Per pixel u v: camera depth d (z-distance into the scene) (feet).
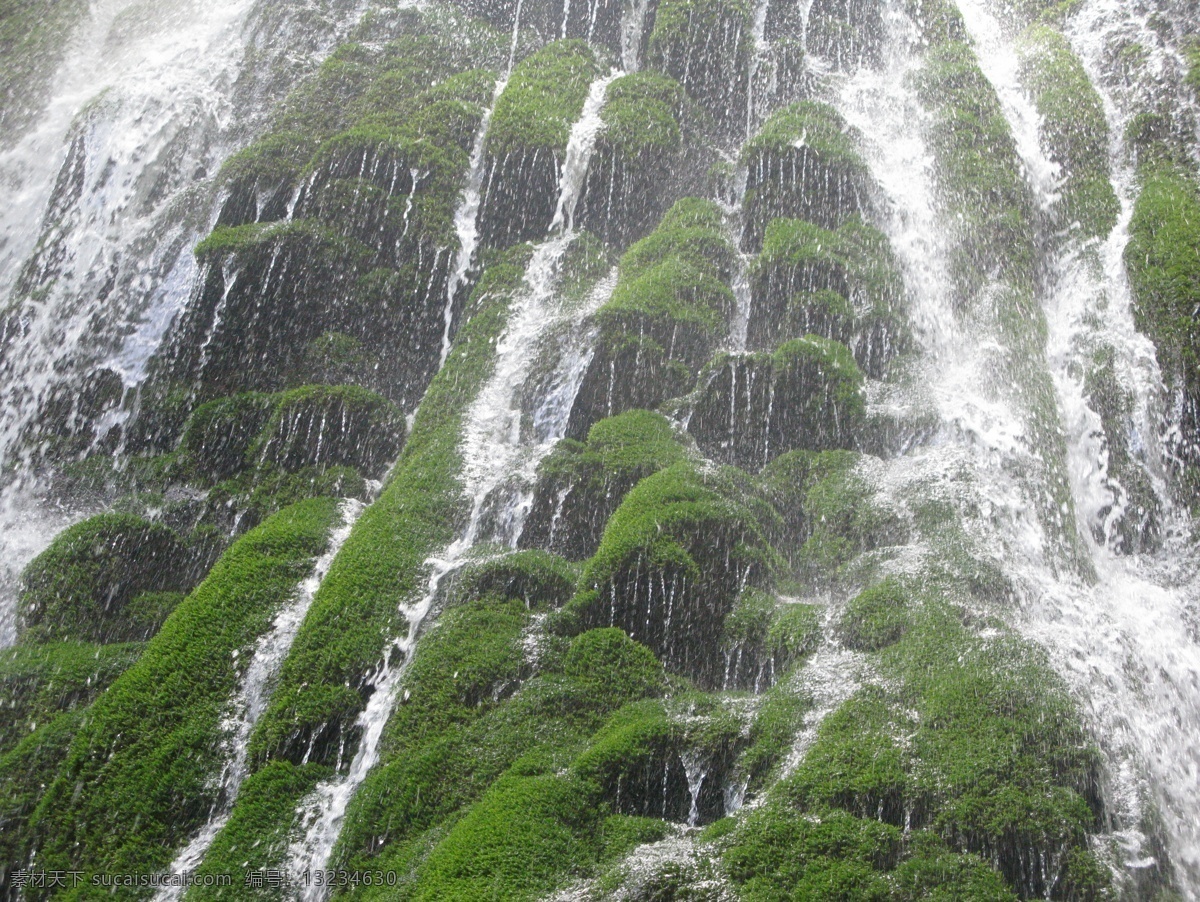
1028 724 41.24
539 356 62.13
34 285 72.59
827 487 55.67
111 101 78.18
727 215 70.85
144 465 61.05
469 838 39.34
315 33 84.38
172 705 46.65
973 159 73.72
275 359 64.13
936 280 67.72
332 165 69.87
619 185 71.15
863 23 86.63
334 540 54.19
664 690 46.21
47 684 48.80
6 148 82.02
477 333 64.85
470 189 71.41
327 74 79.56
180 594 55.36
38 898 41.50
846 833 37.96
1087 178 72.90
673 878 37.24
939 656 44.47
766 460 58.44
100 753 45.03
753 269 65.31
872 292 64.13
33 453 62.03
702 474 53.83
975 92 78.79
